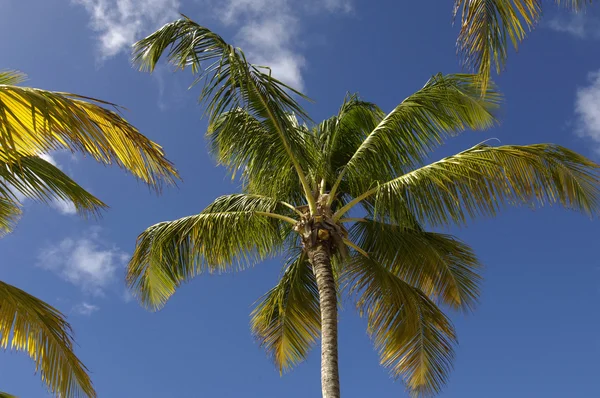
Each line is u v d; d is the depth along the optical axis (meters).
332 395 10.88
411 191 11.31
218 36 11.15
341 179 13.33
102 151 7.18
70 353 8.20
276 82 11.18
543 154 10.81
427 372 12.40
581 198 10.70
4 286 8.01
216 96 10.98
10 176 7.48
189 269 13.03
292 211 13.49
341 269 13.62
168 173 7.62
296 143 11.88
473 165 11.04
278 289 13.92
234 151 12.60
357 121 14.20
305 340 13.85
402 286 12.75
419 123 12.68
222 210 13.50
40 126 6.89
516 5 6.95
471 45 6.96
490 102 12.91
